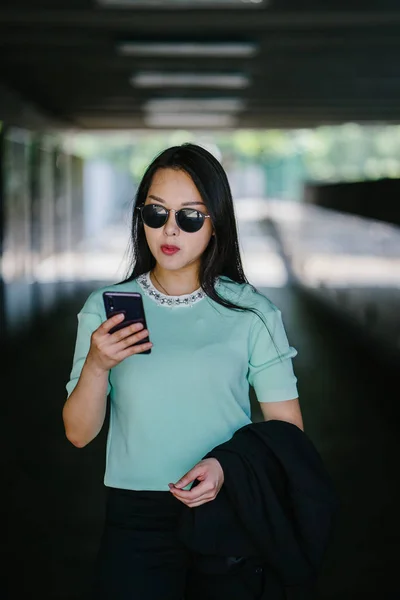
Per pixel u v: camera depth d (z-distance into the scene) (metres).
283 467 2.35
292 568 2.35
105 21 9.46
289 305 14.83
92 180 31.70
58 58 12.43
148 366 2.45
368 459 6.38
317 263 21.09
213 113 22.50
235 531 2.35
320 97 18.09
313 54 12.09
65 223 23.77
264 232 27.30
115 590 2.44
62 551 4.65
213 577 2.43
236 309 2.52
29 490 5.63
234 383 2.49
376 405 8.02
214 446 2.48
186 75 14.55
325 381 9.09
